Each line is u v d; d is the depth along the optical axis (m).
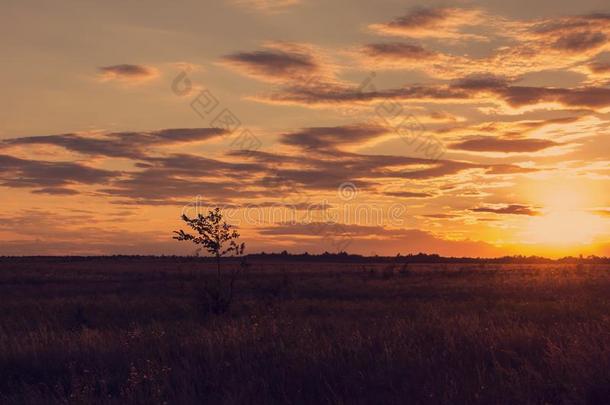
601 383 8.37
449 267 98.81
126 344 13.06
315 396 8.95
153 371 10.20
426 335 13.16
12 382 10.80
